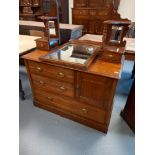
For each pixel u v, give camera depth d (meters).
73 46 1.74
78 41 1.85
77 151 1.46
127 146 1.50
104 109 1.49
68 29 2.41
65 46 1.76
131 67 3.04
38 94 1.88
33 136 1.60
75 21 4.96
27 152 1.44
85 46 1.72
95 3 4.48
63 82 1.55
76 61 1.44
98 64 1.43
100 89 1.39
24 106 2.03
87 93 1.48
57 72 1.52
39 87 1.79
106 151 1.45
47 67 1.55
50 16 1.73
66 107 1.75
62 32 2.45
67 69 1.43
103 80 1.32
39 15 5.04
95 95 1.45
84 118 1.69
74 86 1.51
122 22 1.30
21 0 5.00
